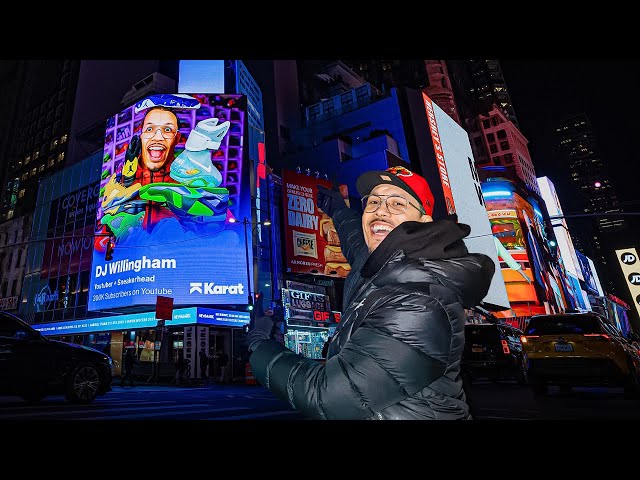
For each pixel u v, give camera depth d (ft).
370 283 3.62
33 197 193.57
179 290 81.56
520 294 194.18
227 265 84.89
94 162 113.19
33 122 218.38
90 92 180.34
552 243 67.77
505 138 311.68
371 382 2.90
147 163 90.48
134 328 85.46
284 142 175.42
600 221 621.31
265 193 105.60
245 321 86.33
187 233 85.76
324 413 3.04
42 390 24.58
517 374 41.19
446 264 3.29
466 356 41.83
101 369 27.48
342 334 3.59
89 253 102.99
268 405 26.12
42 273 111.04
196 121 94.32
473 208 190.49
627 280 349.00
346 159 153.58
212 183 90.02
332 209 6.12
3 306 130.31
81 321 96.73
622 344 27.14
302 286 102.99
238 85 123.95
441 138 185.47
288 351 3.51
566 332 28.14
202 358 71.00
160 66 154.61
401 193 4.23
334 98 186.70
